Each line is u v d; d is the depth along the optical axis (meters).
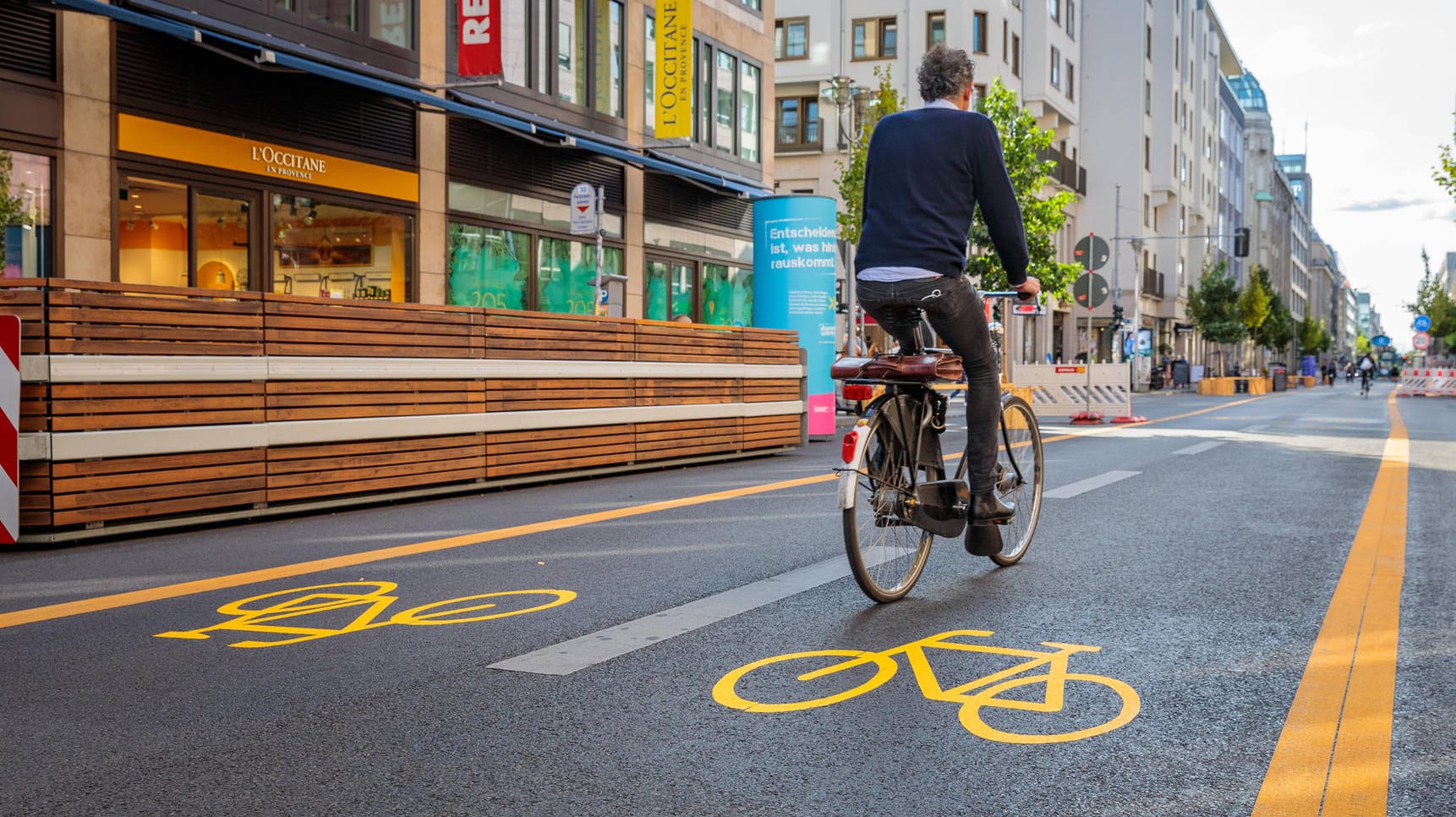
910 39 41.06
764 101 27.05
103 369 6.81
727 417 12.18
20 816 2.67
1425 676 3.77
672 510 8.00
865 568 4.75
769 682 3.71
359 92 15.44
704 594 5.09
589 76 20.91
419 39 16.58
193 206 13.20
